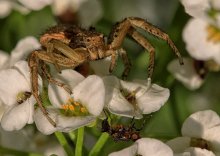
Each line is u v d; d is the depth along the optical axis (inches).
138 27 3.0
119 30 3.0
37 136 3.4
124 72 3.1
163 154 2.7
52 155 3.0
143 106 2.9
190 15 3.3
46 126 2.8
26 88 3.0
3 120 2.9
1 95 3.0
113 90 2.9
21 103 2.9
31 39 3.3
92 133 3.1
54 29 3.0
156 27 3.0
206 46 3.3
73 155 3.0
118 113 2.8
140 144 2.7
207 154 2.8
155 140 2.7
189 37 3.3
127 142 3.0
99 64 3.1
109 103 2.9
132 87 2.9
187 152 2.8
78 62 3.0
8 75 3.0
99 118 2.9
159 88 3.0
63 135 3.0
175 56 3.4
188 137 2.9
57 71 2.9
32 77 2.8
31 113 2.9
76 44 3.0
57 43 3.0
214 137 2.9
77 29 3.0
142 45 3.0
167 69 3.4
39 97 2.8
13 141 3.3
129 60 3.1
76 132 3.1
